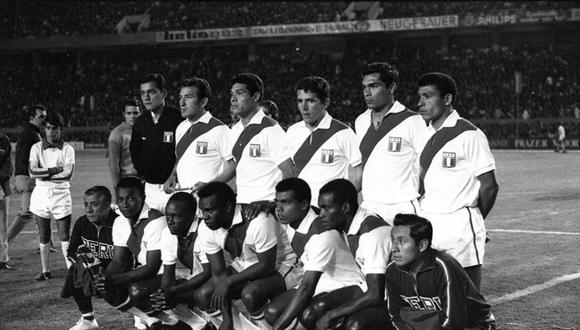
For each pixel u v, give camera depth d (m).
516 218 12.50
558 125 36.81
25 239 11.31
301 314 5.02
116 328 6.25
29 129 9.20
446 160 5.14
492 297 6.97
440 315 4.47
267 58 48.78
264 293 5.21
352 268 5.12
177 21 50.50
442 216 5.16
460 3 45.88
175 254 5.52
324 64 46.50
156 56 52.72
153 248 5.64
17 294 7.55
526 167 24.48
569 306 6.59
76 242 6.51
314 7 49.66
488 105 40.03
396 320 4.74
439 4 46.41
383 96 5.48
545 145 36.62
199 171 6.54
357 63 46.00
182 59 51.78
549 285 7.42
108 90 48.81
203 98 6.58
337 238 4.96
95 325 6.25
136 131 7.13
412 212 5.41
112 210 6.39
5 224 9.06
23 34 51.50
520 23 41.97
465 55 44.81
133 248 5.91
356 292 5.04
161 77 7.07
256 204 5.34
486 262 8.71
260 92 6.23
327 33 45.84
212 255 5.29
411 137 5.49
